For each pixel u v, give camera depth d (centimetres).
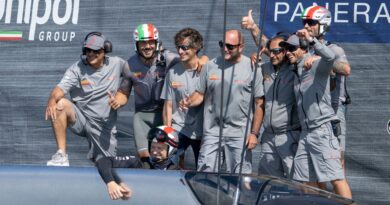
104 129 1374
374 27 1379
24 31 1520
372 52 1379
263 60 1415
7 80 1519
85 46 1320
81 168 934
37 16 1518
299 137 1277
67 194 909
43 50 1512
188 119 1338
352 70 1386
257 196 873
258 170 1370
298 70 1251
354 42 1385
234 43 1277
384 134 1376
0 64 1523
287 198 874
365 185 1380
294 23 1410
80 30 1501
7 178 924
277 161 1302
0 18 1530
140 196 887
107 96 1355
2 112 1519
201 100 1315
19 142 1514
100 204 898
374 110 1377
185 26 1456
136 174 907
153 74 1355
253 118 1308
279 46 1255
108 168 911
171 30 1462
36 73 1512
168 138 1134
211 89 1300
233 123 1302
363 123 1380
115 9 1487
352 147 1384
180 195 876
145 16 1474
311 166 1253
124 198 891
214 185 888
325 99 1240
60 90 1331
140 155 1380
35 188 916
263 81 1301
